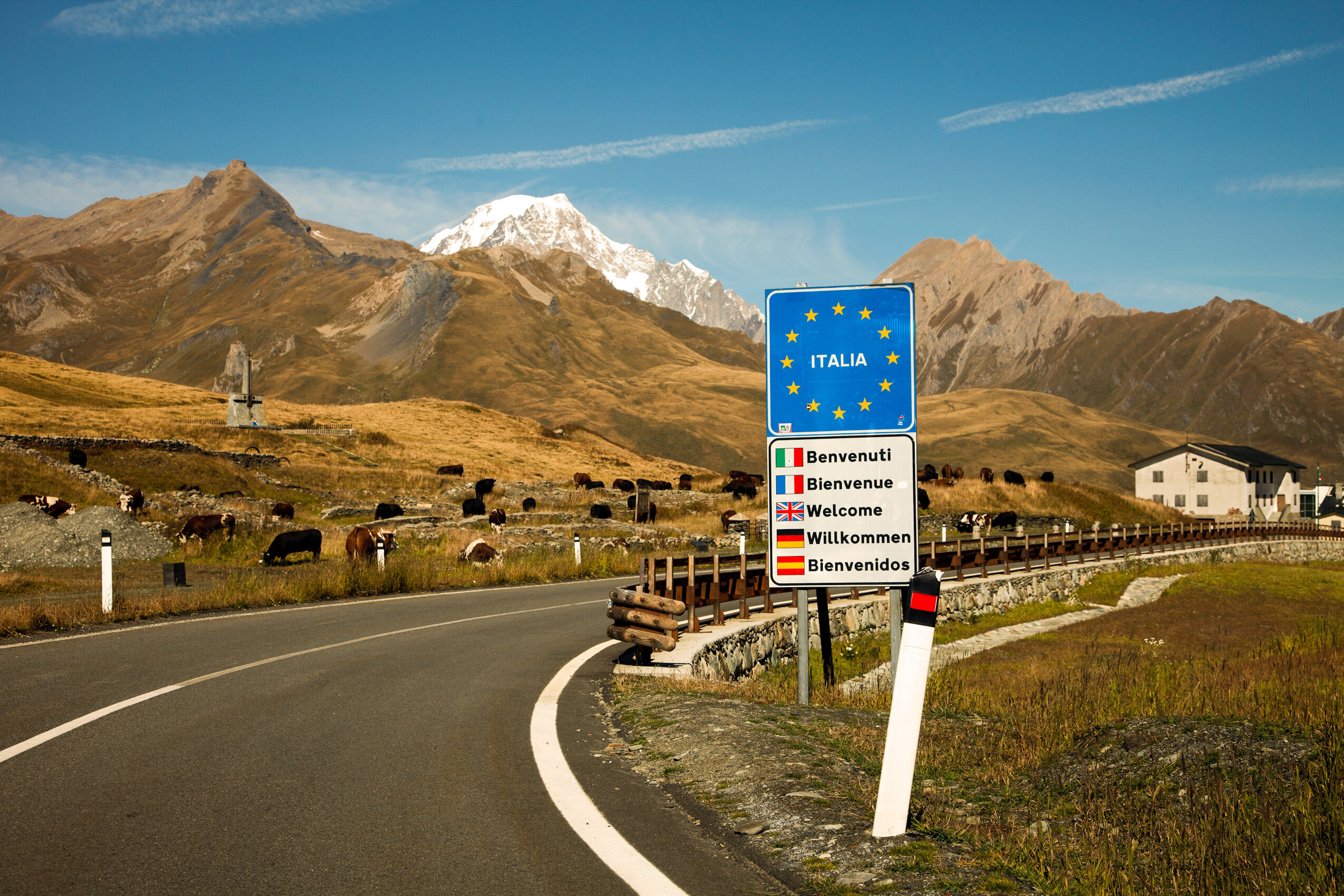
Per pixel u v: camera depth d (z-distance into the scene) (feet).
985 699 36.11
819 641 57.00
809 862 14.80
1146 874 14.87
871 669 53.93
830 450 31.09
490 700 28.60
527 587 72.18
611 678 33.27
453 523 128.16
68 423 207.21
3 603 51.24
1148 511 196.34
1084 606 95.50
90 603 48.06
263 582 61.93
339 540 101.65
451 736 23.56
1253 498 319.68
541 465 276.41
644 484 200.85
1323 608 95.09
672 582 42.88
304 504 155.74
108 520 85.92
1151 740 23.39
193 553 88.12
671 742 23.03
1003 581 88.38
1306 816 16.47
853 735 24.76
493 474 237.45
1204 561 141.28
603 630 47.21
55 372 336.08
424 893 13.34
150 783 18.86
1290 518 332.60
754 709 27.71
